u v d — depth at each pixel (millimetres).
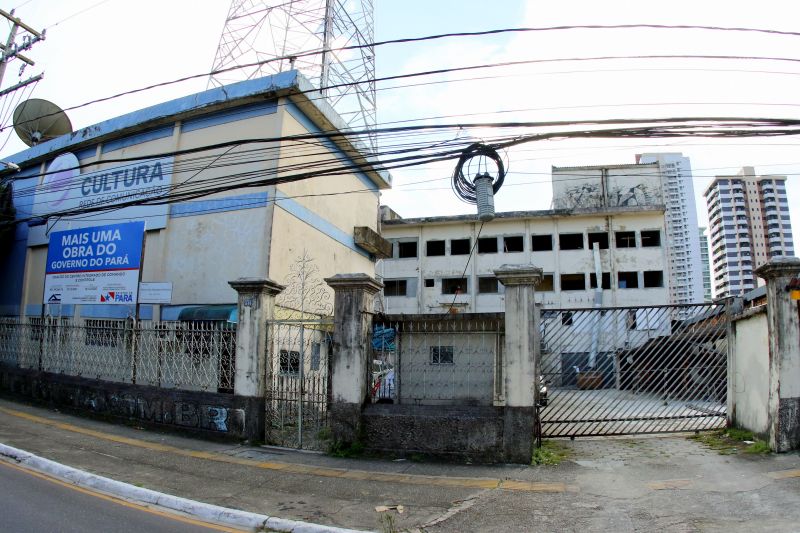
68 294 12070
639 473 6715
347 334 8102
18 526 4691
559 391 10875
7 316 16406
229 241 12523
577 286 34000
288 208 12852
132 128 14242
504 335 8164
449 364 8430
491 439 7348
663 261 32875
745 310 8250
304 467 7207
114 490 6129
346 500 5859
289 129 12812
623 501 5664
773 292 7375
